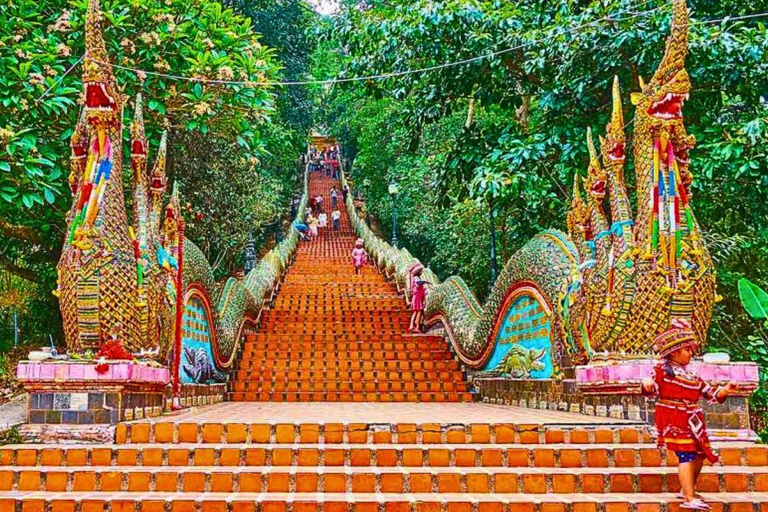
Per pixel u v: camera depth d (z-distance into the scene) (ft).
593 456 17.98
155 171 24.73
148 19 31.01
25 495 16.24
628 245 21.48
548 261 27.55
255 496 16.22
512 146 33.60
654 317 20.43
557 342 26.09
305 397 34.30
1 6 28.40
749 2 32.42
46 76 28.81
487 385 33.65
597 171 24.31
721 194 32.04
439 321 44.24
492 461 17.97
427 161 56.65
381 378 36.60
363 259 70.28
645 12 28.19
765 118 28.04
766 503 15.84
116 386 19.35
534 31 32.09
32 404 19.30
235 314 37.99
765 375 26.96
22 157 26.18
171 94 31.99
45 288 39.50
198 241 49.93
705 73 28.73
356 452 18.02
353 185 144.15
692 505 15.29
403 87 36.55
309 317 48.44
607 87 31.86
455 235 52.47
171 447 18.07
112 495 16.29
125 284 20.76
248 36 35.81
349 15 37.45
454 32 33.81
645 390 16.14
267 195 65.62
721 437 19.22
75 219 20.59
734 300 33.37
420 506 15.74
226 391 34.76
